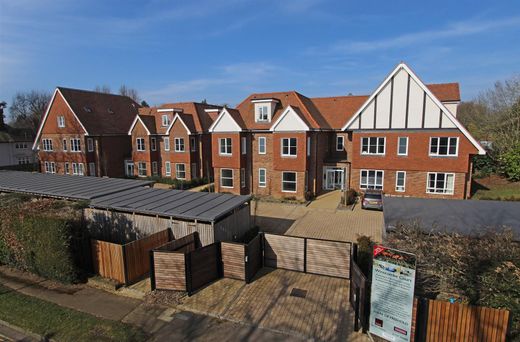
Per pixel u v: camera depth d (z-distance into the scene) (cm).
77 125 3825
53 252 1235
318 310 1055
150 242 1348
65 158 4003
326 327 966
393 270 844
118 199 1658
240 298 1133
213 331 952
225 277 1284
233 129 2917
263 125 2944
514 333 802
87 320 995
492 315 779
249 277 1255
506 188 2877
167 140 3834
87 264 1318
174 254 1155
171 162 3762
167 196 1725
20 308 1062
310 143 2794
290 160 2748
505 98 3794
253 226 1836
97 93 4334
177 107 4034
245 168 3036
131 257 1249
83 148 3844
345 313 1038
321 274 1310
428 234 1170
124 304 1105
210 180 3900
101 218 1599
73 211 1413
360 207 2509
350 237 1823
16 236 1327
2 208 1388
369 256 1299
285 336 929
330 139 3194
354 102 3244
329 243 1281
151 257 1177
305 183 2753
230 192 3027
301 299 1123
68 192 1800
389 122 2556
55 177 2423
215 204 1554
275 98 3138
